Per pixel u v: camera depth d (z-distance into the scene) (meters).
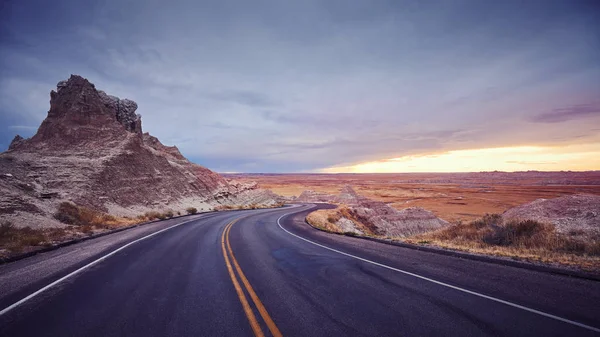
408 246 12.38
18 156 24.19
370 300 5.82
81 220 19.23
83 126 30.95
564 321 4.63
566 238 12.10
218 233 17.14
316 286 6.81
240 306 5.55
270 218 29.50
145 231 17.64
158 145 51.06
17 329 4.57
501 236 14.23
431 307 5.37
